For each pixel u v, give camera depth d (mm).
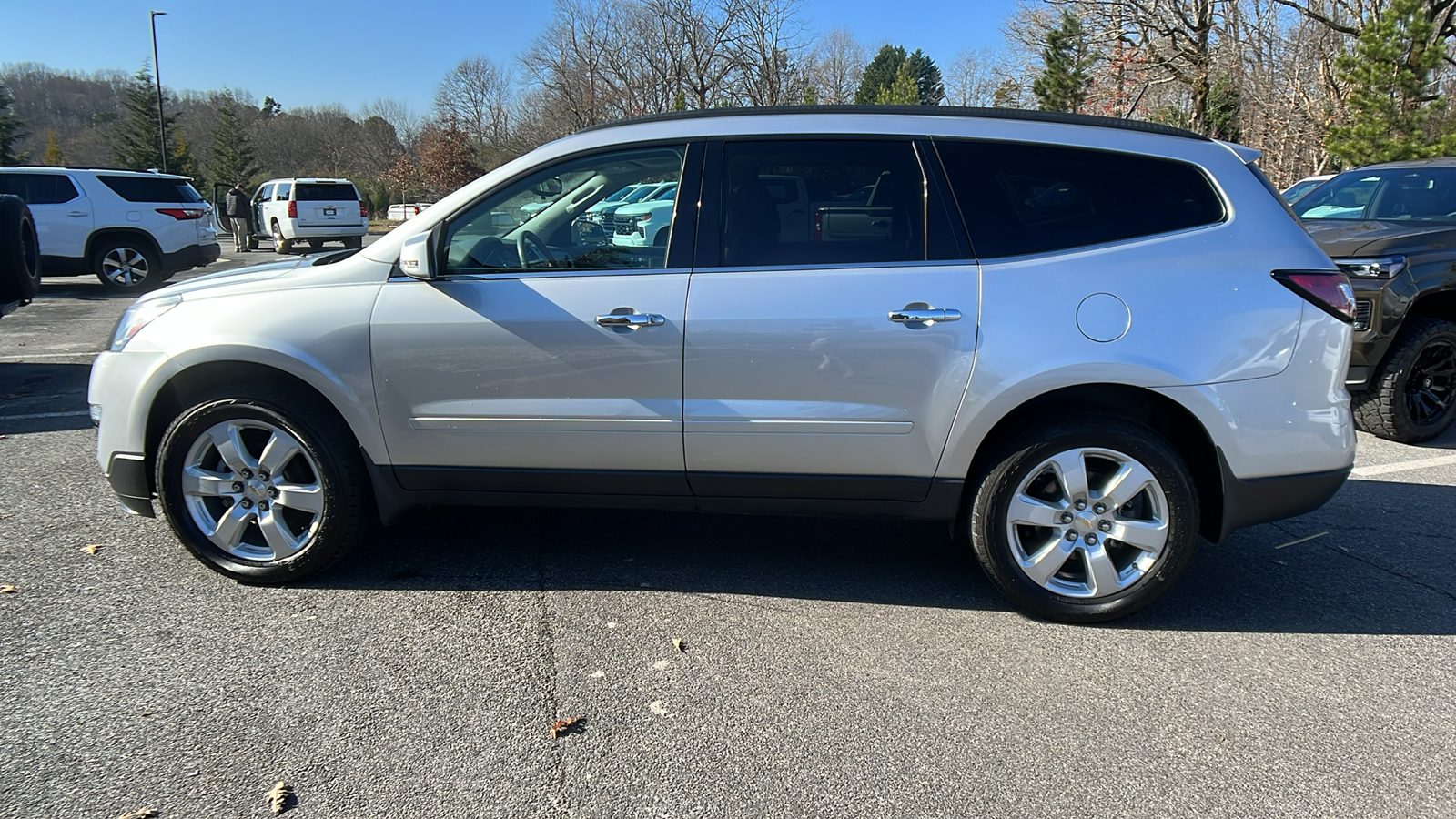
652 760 2500
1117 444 3145
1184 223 3186
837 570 3785
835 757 2521
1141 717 2732
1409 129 18750
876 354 3146
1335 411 3178
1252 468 3164
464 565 3771
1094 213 3203
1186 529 3186
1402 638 3248
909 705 2779
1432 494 4828
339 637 3150
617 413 3289
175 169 50031
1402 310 5590
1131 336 3080
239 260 19453
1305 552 4027
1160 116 29781
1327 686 2918
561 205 3398
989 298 3119
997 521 3250
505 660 3014
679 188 3318
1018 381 3104
